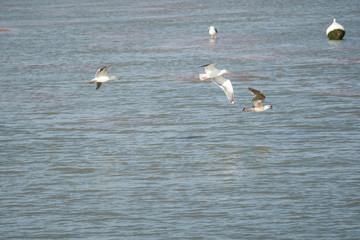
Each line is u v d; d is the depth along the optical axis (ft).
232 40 217.15
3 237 68.28
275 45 201.16
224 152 93.97
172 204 75.72
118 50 201.36
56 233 68.90
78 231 69.31
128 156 93.56
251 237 66.74
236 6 350.23
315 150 93.50
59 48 210.79
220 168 87.40
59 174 86.84
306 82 140.77
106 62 178.50
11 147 99.25
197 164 89.20
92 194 79.41
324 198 75.87
